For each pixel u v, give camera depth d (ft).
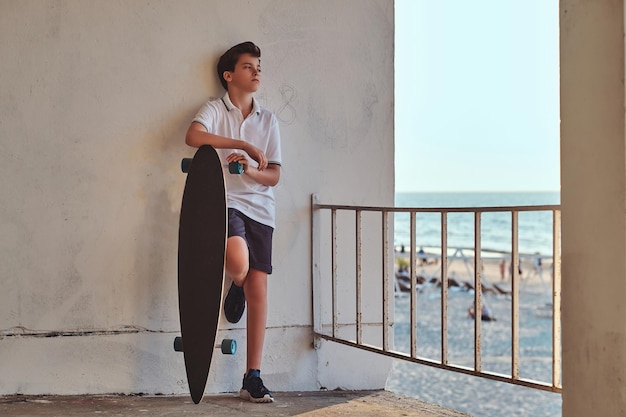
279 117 12.21
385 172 12.94
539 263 71.15
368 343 12.76
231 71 11.33
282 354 12.19
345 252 12.62
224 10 11.85
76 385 11.15
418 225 117.70
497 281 76.95
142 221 11.44
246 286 11.19
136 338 11.40
